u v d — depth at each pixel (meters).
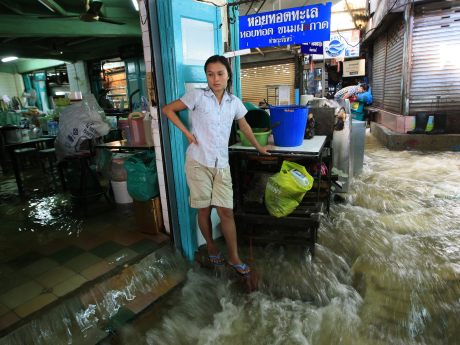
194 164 2.57
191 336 2.35
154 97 3.02
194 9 2.85
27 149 6.33
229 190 2.69
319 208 3.20
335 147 4.38
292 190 2.88
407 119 7.92
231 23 3.64
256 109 3.35
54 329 2.22
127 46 8.60
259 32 4.25
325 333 2.30
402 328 2.32
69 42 8.26
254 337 2.30
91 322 2.38
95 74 10.49
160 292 2.77
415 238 3.50
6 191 5.23
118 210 4.13
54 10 4.91
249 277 2.83
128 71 9.10
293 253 3.26
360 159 5.54
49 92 13.11
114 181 4.29
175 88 2.78
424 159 6.71
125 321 2.44
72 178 4.41
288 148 2.94
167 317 2.51
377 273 2.94
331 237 3.58
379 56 11.27
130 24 6.66
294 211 3.15
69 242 3.29
